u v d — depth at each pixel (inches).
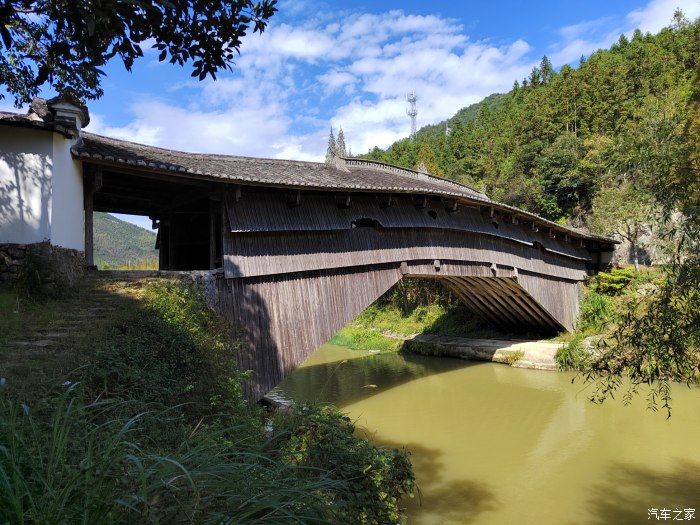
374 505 221.9
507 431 481.1
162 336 256.8
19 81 271.9
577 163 1218.0
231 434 221.5
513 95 2171.5
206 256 533.0
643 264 970.7
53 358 205.5
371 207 508.1
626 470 374.9
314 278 450.3
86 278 337.4
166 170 337.1
